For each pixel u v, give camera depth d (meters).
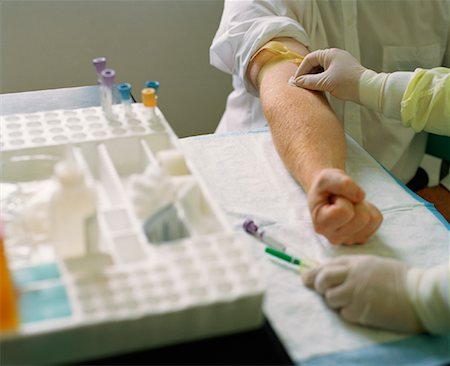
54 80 1.79
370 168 1.04
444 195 1.67
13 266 0.66
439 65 1.62
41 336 0.55
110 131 0.87
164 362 0.60
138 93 1.90
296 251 0.83
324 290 0.73
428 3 1.52
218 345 0.62
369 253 0.82
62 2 1.67
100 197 0.79
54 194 0.64
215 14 1.83
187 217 0.73
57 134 0.86
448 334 0.69
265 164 1.04
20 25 1.67
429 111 1.05
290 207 0.92
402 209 0.93
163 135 0.87
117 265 0.64
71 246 0.65
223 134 1.14
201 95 1.96
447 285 0.68
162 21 1.79
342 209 0.80
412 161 1.67
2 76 1.73
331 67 1.12
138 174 0.84
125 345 0.59
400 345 0.68
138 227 0.70
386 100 1.07
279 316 0.71
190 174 0.79
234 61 1.37
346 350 0.67
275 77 1.18
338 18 1.48
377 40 1.53
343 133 1.05
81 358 0.59
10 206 0.78
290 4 1.40
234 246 0.67
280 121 1.06
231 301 0.60
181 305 0.58
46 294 0.61
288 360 0.62
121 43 1.79
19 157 0.82
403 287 0.71
